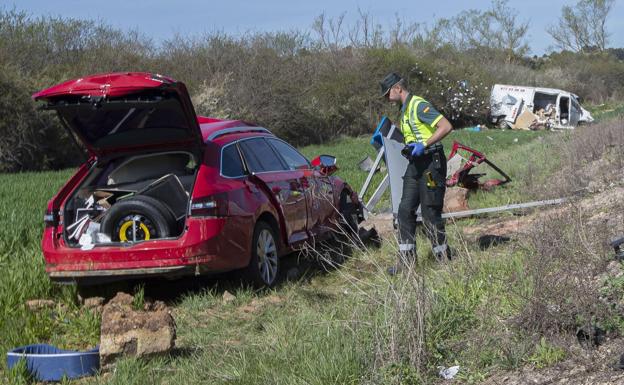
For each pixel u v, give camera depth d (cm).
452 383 455
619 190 920
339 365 473
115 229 707
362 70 3706
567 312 482
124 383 490
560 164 1427
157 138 733
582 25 7688
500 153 2020
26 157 2423
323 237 909
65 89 682
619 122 1570
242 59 3256
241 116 3095
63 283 714
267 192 789
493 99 4150
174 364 538
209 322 655
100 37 3097
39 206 1184
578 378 426
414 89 4016
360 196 1029
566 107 4062
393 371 461
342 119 3622
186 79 3158
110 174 762
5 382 506
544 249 571
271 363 508
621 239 590
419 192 749
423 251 787
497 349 475
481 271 624
